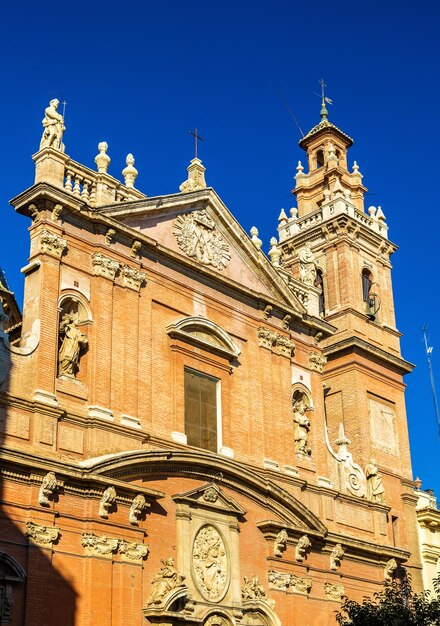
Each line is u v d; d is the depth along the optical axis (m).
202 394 34.31
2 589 25.06
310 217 50.16
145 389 31.81
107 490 28.19
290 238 50.00
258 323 37.91
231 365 35.94
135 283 32.78
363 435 43.47
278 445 36.69
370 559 39.25
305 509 35.56
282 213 52.16
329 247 48.06
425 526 45.94
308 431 39.00
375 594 36.53
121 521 28.70
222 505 32.47
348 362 45.00
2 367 27.62
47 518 26.77
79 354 30.34
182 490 31.41
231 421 35.06
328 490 38.28
